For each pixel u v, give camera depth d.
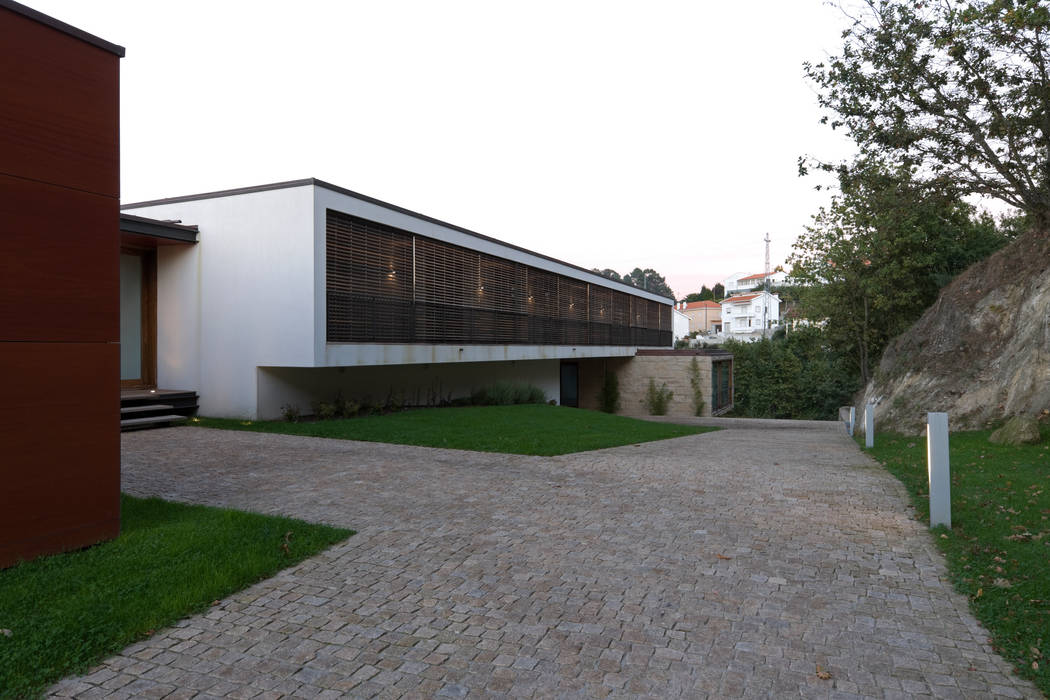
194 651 3.37
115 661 3.24
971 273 15.98
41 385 4.41
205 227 13.33
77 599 3.78
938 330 15.48
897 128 13.98
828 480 8.19
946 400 13.79
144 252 14.04
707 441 14.30
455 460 9.23
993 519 5.66
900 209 15.33
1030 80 12.60
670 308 40.03
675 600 4.09
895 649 3.42
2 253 4.19
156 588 4.02
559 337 24.30
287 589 4.23
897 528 5.76
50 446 4.46
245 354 12.97
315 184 12.30
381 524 5.72
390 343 14.63
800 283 30.89
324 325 12.53
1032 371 11.94
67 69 4.62
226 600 4.03
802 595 4.18
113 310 4.91
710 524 5.87
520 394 22.70
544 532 5.56
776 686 3.04
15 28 4.30
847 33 13.81
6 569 4.18
